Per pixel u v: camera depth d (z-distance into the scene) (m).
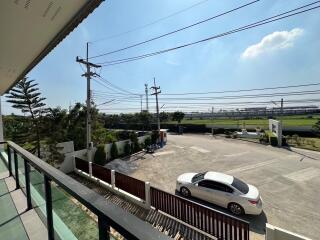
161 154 19.17
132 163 16.34
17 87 15.02
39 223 2.47
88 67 14.64
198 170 13.88
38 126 15.43
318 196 9.34
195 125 39.25
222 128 36.12
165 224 7.21
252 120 51.00
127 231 0.74
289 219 7.50
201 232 6.59
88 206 0.98
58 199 1.73
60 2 2.09
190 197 9.34
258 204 7.62
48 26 2.60
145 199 8.48
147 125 42.78
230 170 13.59
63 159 13.79
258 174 12.59
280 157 16.67
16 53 3.47
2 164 5.33
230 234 5.95
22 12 2.22
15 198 3.24
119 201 9.23
